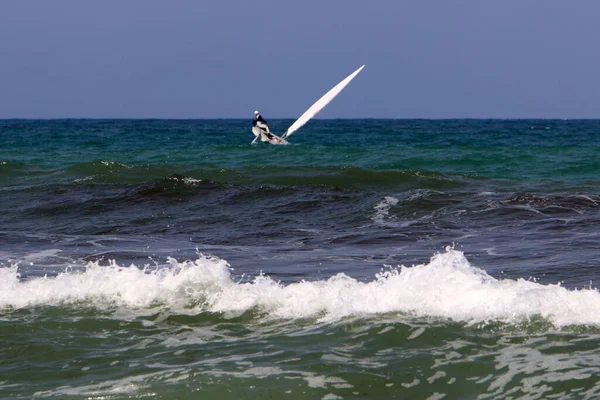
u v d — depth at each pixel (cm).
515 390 1712
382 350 1952
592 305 2142
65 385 1783
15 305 2414
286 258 3378
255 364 1877
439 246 3619
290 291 2398
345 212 4744
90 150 12438
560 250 3366
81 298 2453
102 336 2128
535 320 2089
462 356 1894
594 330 2011
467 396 1698
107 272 2631
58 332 2164
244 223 4500
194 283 2495
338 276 2495
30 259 3341
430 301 2239
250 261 3303
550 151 10481
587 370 1778
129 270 2620
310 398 1691
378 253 3475
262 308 2309
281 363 1880
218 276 2539
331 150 10381
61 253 3522
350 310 2245
